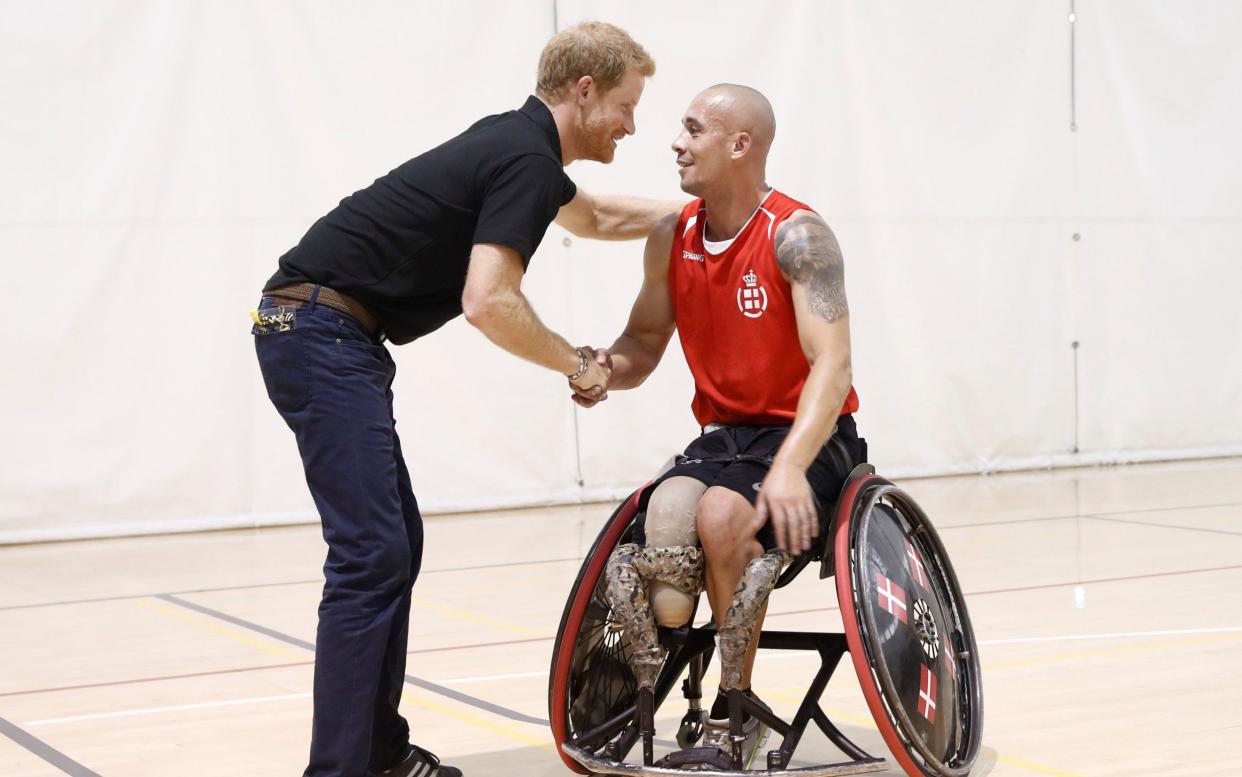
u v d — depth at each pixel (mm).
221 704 3422
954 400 8477
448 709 3322
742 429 2689
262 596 5059
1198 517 6512
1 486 6605
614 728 2584
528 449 7586
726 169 2596
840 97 8156
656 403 7844
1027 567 5203
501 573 5434
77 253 6703
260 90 6992
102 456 6766
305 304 2459
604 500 7746
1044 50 8578
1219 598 4480
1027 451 8703
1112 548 5625
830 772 2363
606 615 2652
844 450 2654
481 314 2365
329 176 7145
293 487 7137
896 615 2467
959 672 2711
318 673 2404
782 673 3607
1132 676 3443
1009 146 8523
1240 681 3363
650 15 7762
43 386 6664
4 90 6562
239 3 6945
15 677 3777
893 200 8281
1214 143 9039
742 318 2625
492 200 2426
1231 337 9148
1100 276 8805
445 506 7414
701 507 2428
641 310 2875
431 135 7332
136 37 6777
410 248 2467
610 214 3080
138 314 6809
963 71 8398
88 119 6707
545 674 3688
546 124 2561
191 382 6910
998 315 8555
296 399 2447
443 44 7328
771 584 2385
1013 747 2850
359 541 2414
